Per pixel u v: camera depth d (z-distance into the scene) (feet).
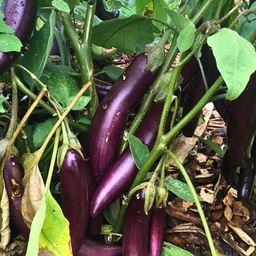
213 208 1.91
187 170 2.07
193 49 1.35
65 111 1.29
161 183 1.36
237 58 1.10
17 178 1.31
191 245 1.71
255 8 1.29
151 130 1.45
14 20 1.32
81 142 1.62
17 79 1.39
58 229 1.19
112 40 1.78
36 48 1.43
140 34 1.74
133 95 1.46
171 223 1.78
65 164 1.28
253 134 1.49
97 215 1.36
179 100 1.47
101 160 1.44
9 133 1.33
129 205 1.37
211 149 2.25
